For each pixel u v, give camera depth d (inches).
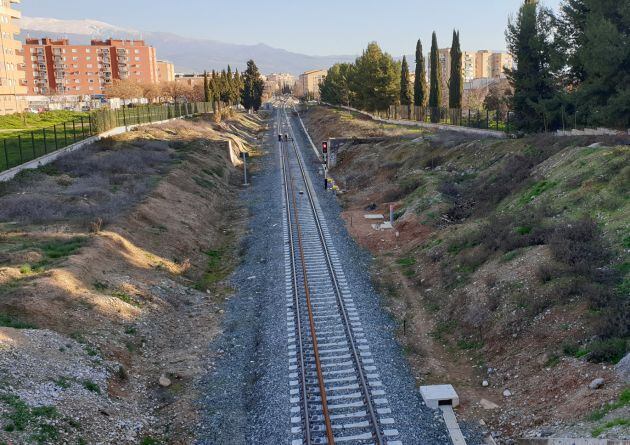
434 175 1446.9
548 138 1275.8
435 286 828.0
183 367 621.0
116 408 509.7
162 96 5777.6
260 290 856.3
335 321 727.7
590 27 1270.9
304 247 1065.5
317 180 1877.5
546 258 697.6
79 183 1341.0
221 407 542.0
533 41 1529.3
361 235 1158.3
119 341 637.3
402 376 591.8
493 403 529.0
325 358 626.5
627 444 350.3
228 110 4008.4
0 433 402.3
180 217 1192.8
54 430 433.4
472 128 2073.1
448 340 676.1
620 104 1223.5
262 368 611.5
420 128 2516.0
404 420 507.2
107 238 899.4
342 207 1464.1
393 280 897.5
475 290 730.8
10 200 1117.1
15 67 3560.5
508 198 1041.5
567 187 897.5
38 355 529.3
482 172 1331.2
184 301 820.6
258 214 1382.9
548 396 497.7
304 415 513.3
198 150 2022.6
